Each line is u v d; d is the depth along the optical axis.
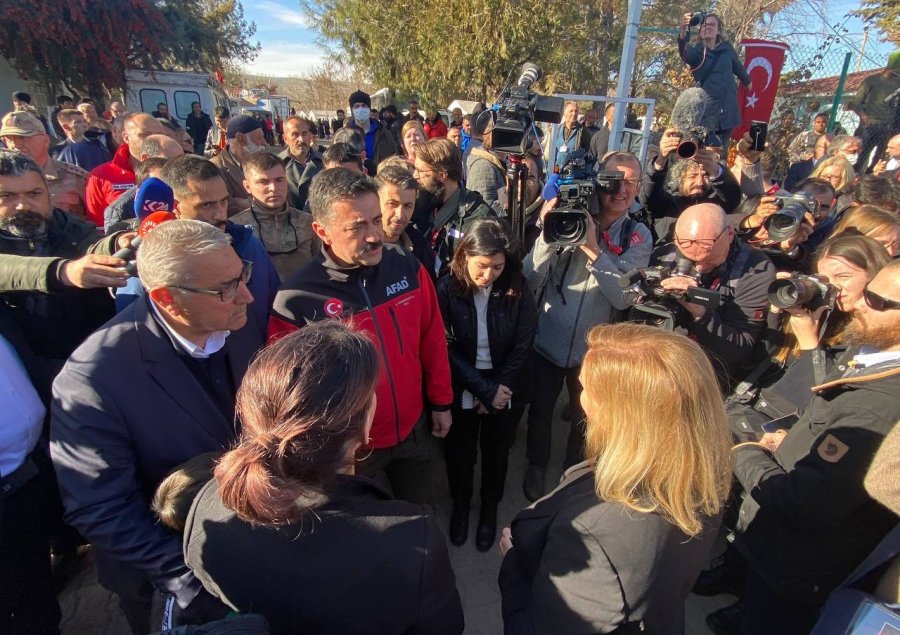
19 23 11.27
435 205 3.05
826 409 1.48
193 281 1.24
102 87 13.31
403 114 11.26
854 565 1.42
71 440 1.26
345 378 0.86
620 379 1.04
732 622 2.03
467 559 2.47
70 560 2.24
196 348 1.40
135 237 1.52
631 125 6.82
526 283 2.35
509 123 2.29
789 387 2.01
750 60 4.64
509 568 1.40
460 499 2.60
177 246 1.24
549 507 1.24
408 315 1.94
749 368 2.40
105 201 3.46
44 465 1.70
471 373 2.33
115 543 1.25
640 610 1.01
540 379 2.71
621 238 2.47
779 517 1.52
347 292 1.83
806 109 6.81
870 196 2.93
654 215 3.34
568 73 12.48
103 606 2.13
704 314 1.99
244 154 4.05
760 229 2.70
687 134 3.00
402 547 0.91
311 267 1.84
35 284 1.52
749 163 3.30
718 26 3.86
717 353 2.21
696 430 1.00
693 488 1.02
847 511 1.30
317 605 0.87
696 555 1.08
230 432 1.46
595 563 1.04
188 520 0.98
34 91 12.90
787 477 1.43
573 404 2.72
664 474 1.00
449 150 2.95
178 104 14.95
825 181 2.94
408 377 1.95
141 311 1.37
